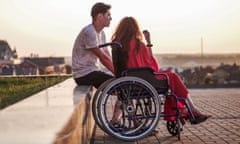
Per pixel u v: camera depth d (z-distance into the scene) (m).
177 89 4.41
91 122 5.05
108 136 5.11
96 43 4.85
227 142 4.56
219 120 6.34
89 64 4.98
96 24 5.11
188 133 5.16
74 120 2.38
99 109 4.07
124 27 4.48
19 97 4.33
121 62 4.41
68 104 2.72
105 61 4.85
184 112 4.48
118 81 4.02
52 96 3.39
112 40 4.61
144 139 4.76
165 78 4.33
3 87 6.32
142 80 4.07
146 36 4.75
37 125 1.83
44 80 8.55
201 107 8.39
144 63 4.44
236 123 6.02
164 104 4.51
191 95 12.00
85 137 3.58
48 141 1.51
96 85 5.00
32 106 2.59
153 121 4.21
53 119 2.01
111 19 5.14
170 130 5.03
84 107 3.41
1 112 2.28
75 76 5.03
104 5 5.09
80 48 4.96
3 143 1.48
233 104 9.01
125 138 4.13
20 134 1.63
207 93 13.04
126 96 4.11
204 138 4.80
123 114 4.20
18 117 2.08
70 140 2.17
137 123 4.29
